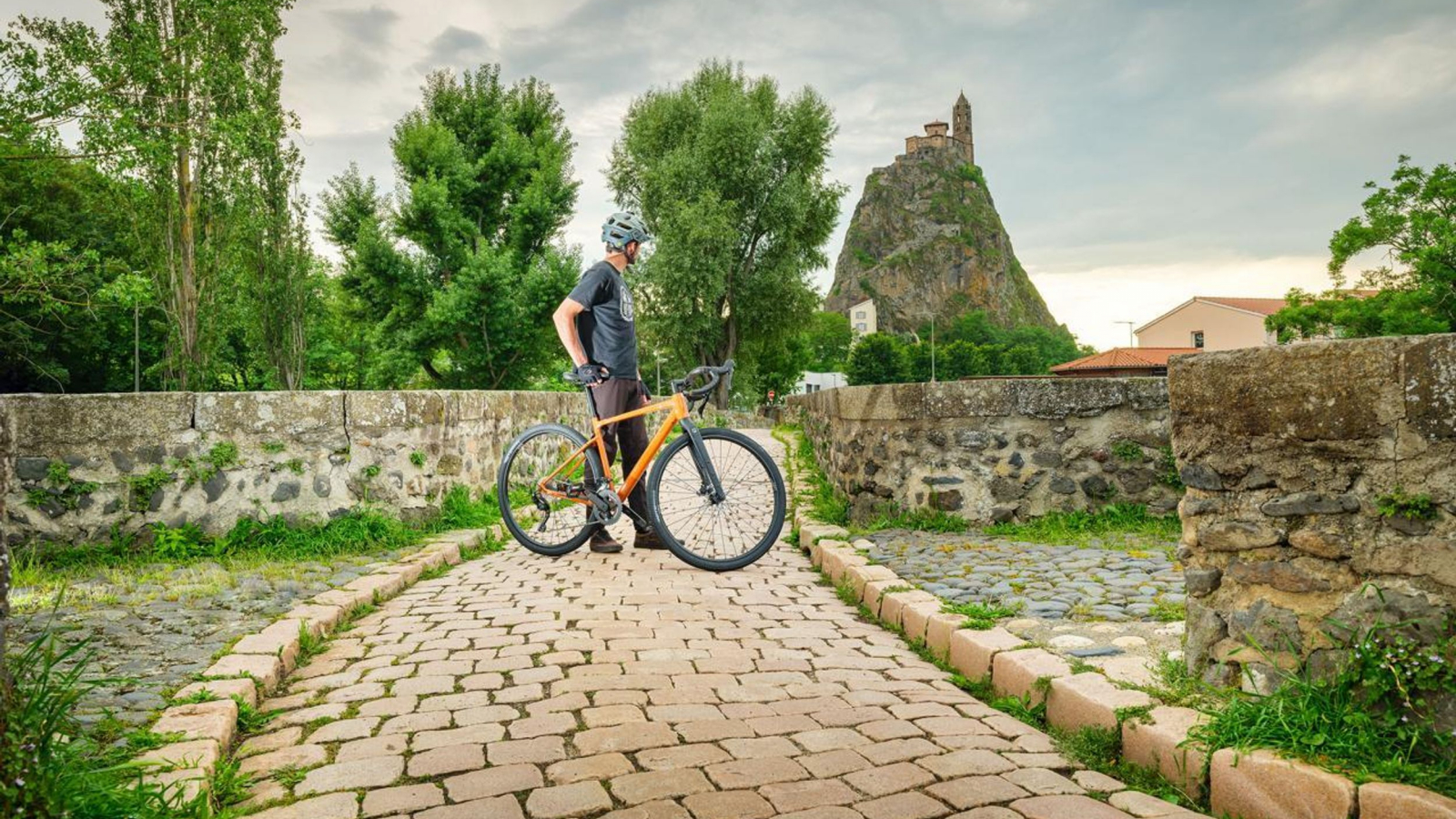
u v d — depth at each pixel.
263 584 4.53
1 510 1.89
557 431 5.88
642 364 37.38
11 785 1.73
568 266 29.66
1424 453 2.15
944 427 6.08
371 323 32.62
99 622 3.74
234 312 20.64
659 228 35.28
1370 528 2.26
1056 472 5.95
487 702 2.96
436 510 6.39
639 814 2.11
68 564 5.19
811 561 5.75
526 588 4.84
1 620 1.88
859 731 2.71
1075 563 4.71
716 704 2.95
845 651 3.68
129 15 14.91
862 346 109.31
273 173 20.80
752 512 5.50
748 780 2.31
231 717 2.64
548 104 34.91
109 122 13.68
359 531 5.72
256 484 5.75
